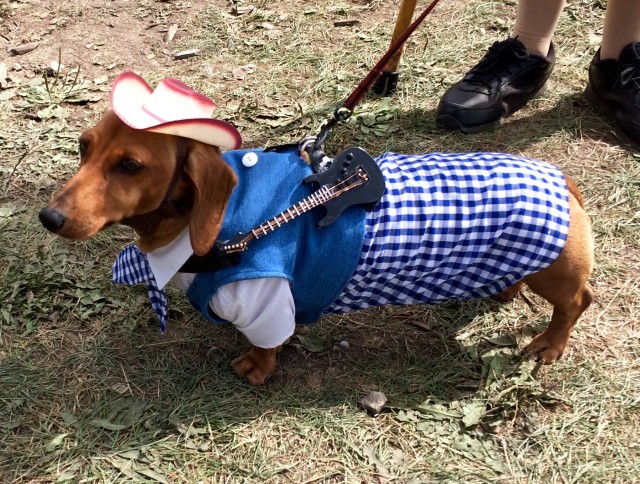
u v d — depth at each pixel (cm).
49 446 89
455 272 90
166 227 82
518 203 87
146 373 98
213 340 104
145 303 108
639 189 128
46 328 104
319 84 151
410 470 88
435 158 92
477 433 93
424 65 157
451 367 101
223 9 175
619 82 136
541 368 100
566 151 136
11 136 136
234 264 82
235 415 94
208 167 77
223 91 149
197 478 87
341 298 92
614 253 117
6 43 161
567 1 175
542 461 89
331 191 84
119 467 87
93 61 157
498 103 139
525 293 111
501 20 171
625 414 94
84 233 73
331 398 97
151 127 71
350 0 179
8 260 112
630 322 107
